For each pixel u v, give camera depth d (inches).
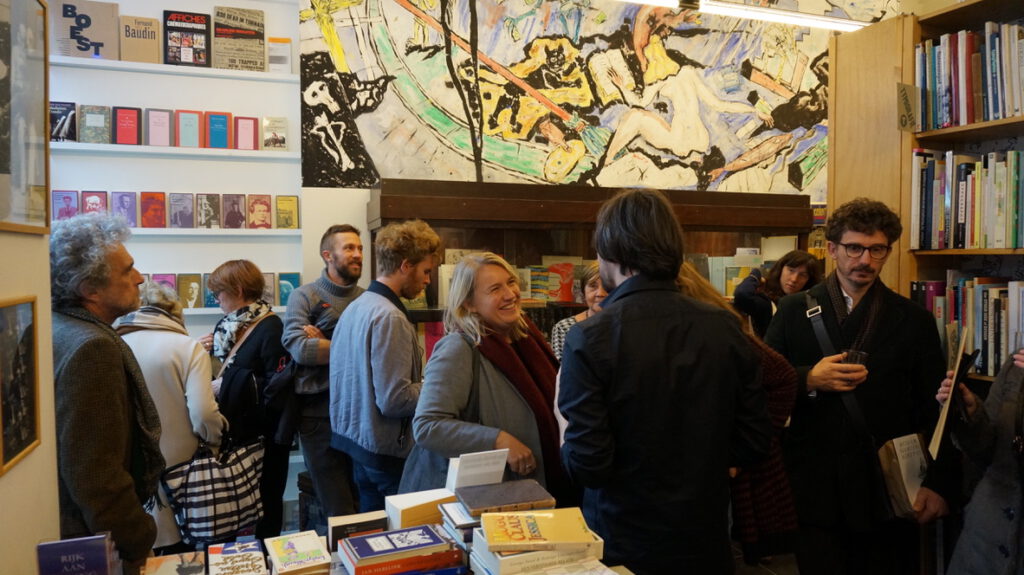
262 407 116.6
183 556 55.0
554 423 77.0
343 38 156.7
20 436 48.1
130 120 143.4
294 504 155.4
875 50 102.3
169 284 147.3
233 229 150.9
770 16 141.3
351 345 98.6
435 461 79.9
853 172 106.0
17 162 48.2
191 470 91.8
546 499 56.2
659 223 59.5
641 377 56.7
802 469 87.3
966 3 89.7
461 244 149.2
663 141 182.5
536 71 171.3
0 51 45.0
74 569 47.2
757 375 61.6
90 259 65.8
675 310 58.9
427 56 162.9
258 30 153.4
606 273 64.5
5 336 45.8
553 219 147.7
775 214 163.9
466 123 166.1
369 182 159.3
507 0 168.6
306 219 154.7
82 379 59.6
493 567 48.8
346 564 52.9
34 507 51.4
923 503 81.9
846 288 87.8
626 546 58.6
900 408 85.4
